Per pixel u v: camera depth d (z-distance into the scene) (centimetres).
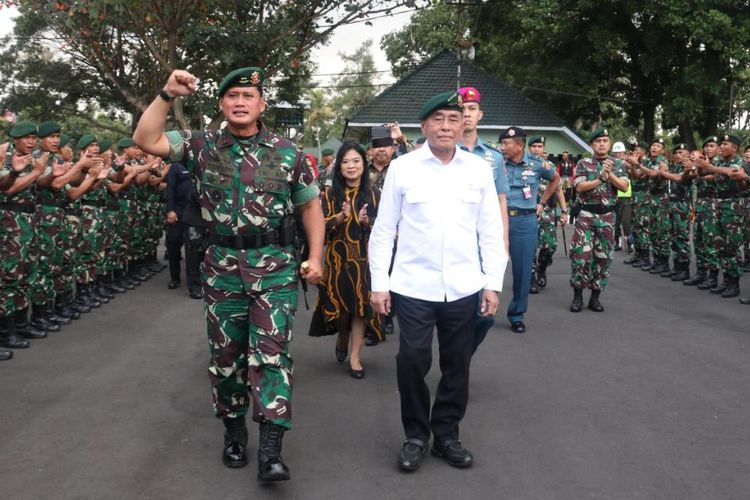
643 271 1234
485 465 423
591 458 433
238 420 425
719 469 416
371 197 604
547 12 2823
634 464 424
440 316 418
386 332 768
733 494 385
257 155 394
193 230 941
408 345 412
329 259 602
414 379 416
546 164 765
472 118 566
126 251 1015
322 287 606
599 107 3394
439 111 405
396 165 418
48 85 3416
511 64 3409
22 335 725
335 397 550
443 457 432
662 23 2570
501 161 569
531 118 2983
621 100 3183
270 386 390
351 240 596
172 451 441
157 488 390
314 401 540
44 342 712
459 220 412
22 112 3456
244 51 1623
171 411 514
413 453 417
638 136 3884
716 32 2523
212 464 423
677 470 415
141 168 960
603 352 681
